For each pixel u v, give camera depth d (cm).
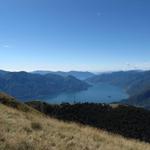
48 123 1950
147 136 5691
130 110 7694
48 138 1394
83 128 2097
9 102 3572
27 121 1762
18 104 3659
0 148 1059
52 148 1223
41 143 1253
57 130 1702
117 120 6831
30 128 1547
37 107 7069
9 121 1596
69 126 2019
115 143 1759
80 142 1483
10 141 1157
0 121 1526
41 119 2166
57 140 1391
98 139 1773
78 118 7075
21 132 1389
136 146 1820
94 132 1992
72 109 7331
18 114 2075
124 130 6225
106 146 1547
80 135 1731
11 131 1368
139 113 7338
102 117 7119
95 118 6956
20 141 1187
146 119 6994
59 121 2358
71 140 1469
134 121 6831
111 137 1992
